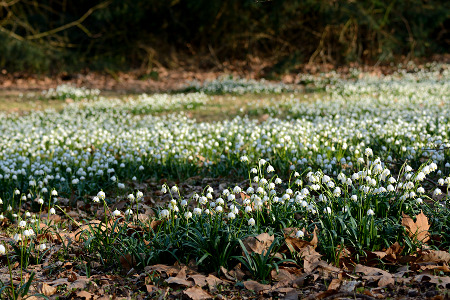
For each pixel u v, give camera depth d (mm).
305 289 3637
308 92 16484
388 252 3914
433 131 8648
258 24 24234
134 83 20828
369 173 4469
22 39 22516
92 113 13227
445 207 4609
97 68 22984
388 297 3395
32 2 24641
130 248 4223
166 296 3672
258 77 21062
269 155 7539
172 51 24938
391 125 8977
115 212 4547
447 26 26172
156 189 7027
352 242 4012
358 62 23328
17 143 9453
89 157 8438
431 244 4184
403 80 17953
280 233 4227
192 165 7684
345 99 14078
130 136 9438
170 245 4145
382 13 23844
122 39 25281
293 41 24469
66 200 6457
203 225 4234
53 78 22016
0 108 14906
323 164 6816
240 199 5809
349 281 3631
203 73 22750
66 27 24344
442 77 18750
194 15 25062
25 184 6730
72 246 4812
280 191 6203
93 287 3896
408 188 4410
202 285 3713
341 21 22516
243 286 3732
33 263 4477
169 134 9195
